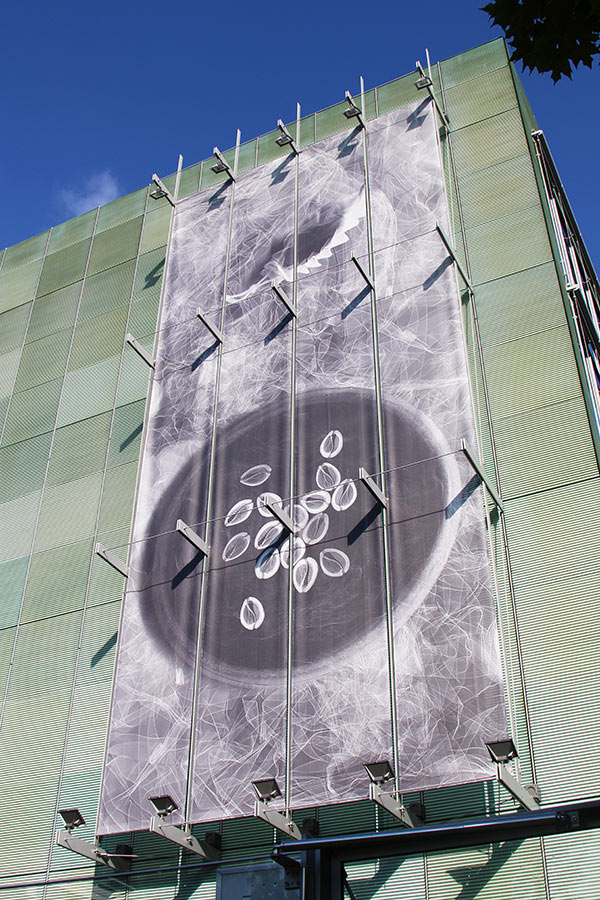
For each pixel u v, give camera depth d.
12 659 26.69
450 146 29.27
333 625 20.89
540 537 20.88
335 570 21.64
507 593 20.52
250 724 20.45
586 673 18.78
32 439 31.70
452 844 15.38
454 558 20.34
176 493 25.36
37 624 27.02
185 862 20.62
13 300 36.88
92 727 23.94
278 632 21.48
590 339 28.50
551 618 19.75
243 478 24.53
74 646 25.86
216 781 20.08
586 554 20.19
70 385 32.31
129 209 36.50
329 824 19.55
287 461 24.12
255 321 27.50
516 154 27.88
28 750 24.52
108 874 21.41
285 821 18.89
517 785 17.09
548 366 23.31
